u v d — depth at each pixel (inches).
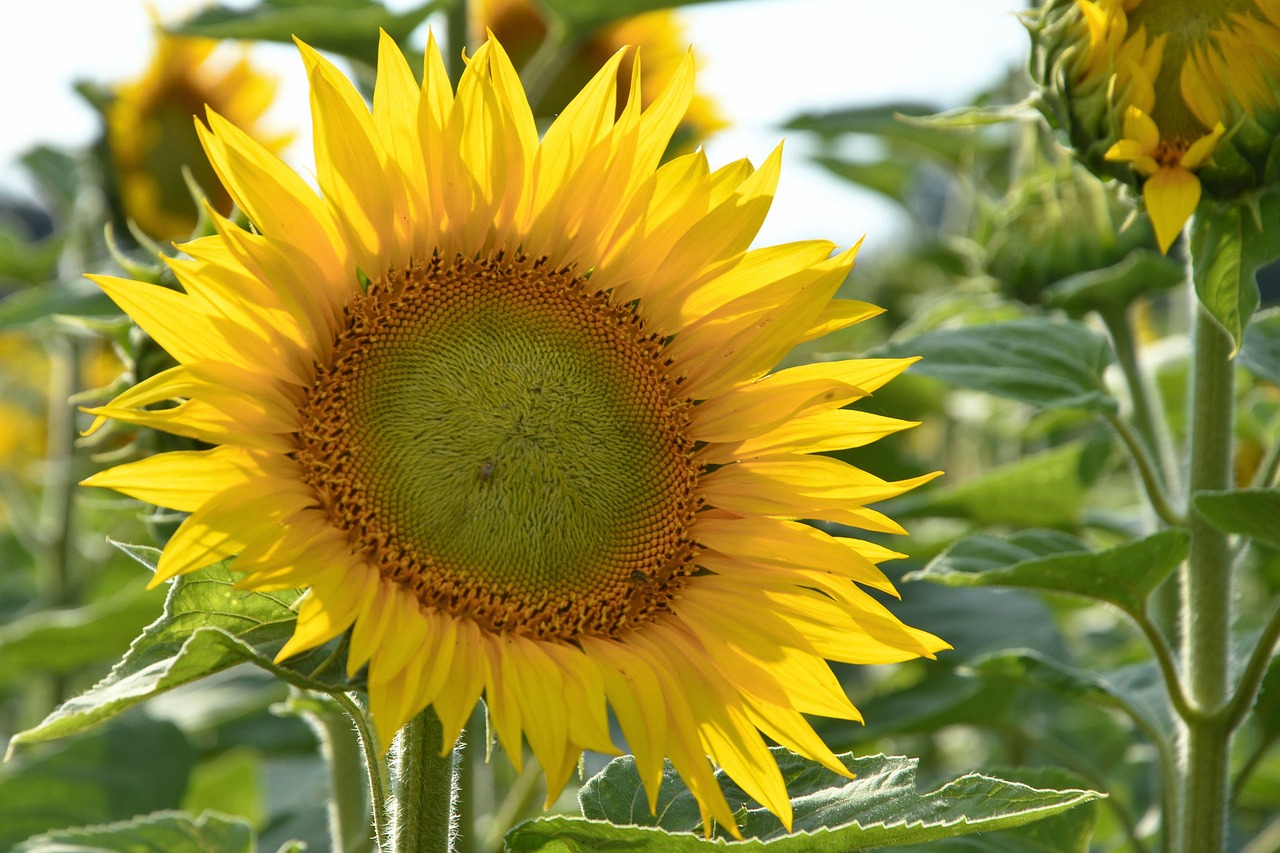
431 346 44.4
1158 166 47.1
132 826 48.4
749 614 44.5
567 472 44.6
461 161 44.2
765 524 45.1
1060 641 56.6
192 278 42.8
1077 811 49.8
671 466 45.1
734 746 43.8
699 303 45.5
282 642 42.5
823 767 45.2
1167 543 48.0
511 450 44.3
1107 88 47.3
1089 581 48.7
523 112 44.6
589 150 44.9
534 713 42.8
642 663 43.7
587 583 44.4
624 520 44.7
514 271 45.1
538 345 44.8
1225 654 49.9
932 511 57.2
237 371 43.0
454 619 43.4
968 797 43.5
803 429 45.4
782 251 45.4
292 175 43.4
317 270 43.6
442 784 43.6
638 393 45.2
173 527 47.8
